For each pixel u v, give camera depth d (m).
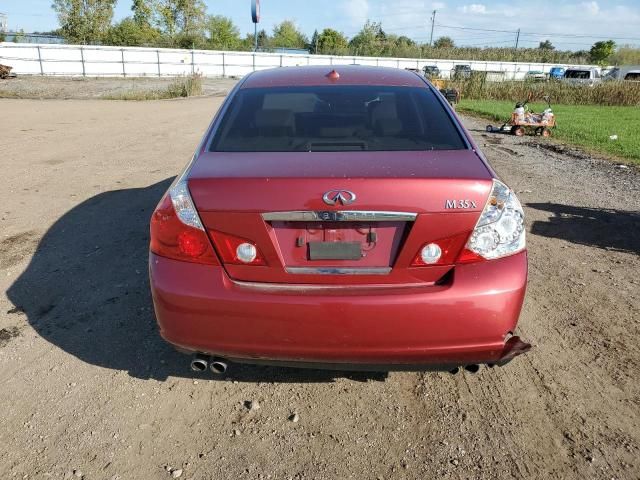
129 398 2.81
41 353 3.18
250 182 2.32
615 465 2.38
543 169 9.11
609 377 3.02
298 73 3.65
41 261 4.46
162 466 2.38
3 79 37.00
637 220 6.02
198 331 2.42
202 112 17.44
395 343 2.34
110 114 16.12
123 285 4.04
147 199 6.36
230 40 79.12
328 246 2.36
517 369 3.10
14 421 2.62
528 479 2.32
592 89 27.47
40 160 8.57
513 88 28.59
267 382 2.97
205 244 2.38
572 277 4.36
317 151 2.70
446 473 2.35
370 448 2.50
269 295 2.33
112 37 62.25
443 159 2.58
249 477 2.32
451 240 2.34
